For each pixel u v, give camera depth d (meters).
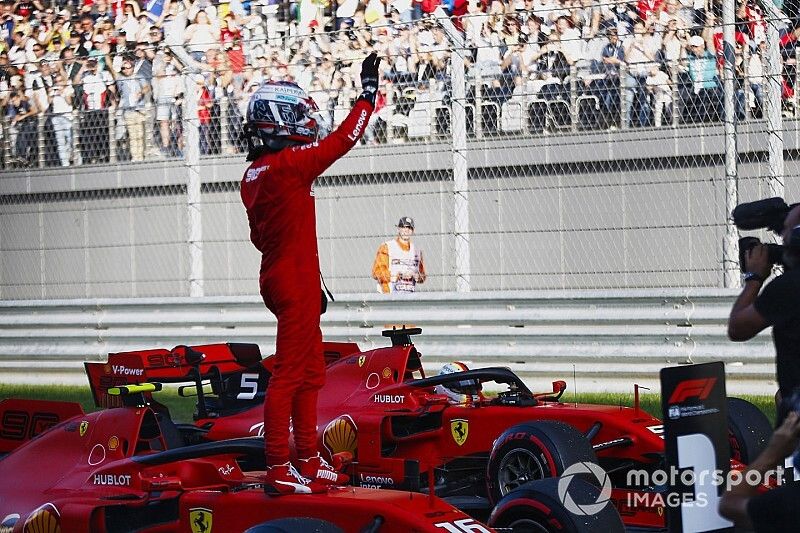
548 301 40.16
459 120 41.81
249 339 44.62
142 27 53.66
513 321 40.56
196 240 46.09
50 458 21.66
